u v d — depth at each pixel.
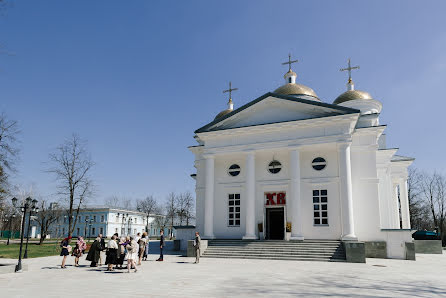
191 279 13.30
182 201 79.50
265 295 10.11
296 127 25.09
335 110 24.50
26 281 12.91
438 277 14.22
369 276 14.31
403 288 11.52
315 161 25.80
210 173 27.09
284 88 32.41
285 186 26.27
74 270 16.36
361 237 23.77
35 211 21.75
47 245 39.81
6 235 73.50
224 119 27.58
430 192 57.59
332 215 24.42
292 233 23.48
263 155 27.41
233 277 13.85
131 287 11.47
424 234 36.53
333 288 11.36
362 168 24.78
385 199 28.48
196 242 19.84
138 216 85.94
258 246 23.34
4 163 30.59
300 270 16.16
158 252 27.80
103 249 18.58
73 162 37.50
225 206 27.81
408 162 36.88
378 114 28.92
